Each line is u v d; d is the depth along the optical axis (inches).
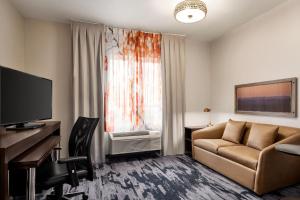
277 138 104.8
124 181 104.5
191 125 171.6
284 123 113.2
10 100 67.6
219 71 166.9
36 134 64.8
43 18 128.8
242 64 142.1
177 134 159.0
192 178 108.3
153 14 123.0
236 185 99.1
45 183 60.3
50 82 101.7
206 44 177.0
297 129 101.2
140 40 152.1
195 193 91.0
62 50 135.1
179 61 160.9
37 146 68.0
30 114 81.1
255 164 88.4
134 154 153.8
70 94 135.9
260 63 127.6
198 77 174.6
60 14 122.9
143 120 152.7
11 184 66.3
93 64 134.1
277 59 116.4
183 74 161.6
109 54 144.3
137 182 103.3
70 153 85.5
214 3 109.5
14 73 70.0
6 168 43.5
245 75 139.6
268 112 121.1
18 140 51.6
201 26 143.4
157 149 149.1
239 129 124.3
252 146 110.0
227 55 157.1
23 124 81.8
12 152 46.7
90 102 134.0
